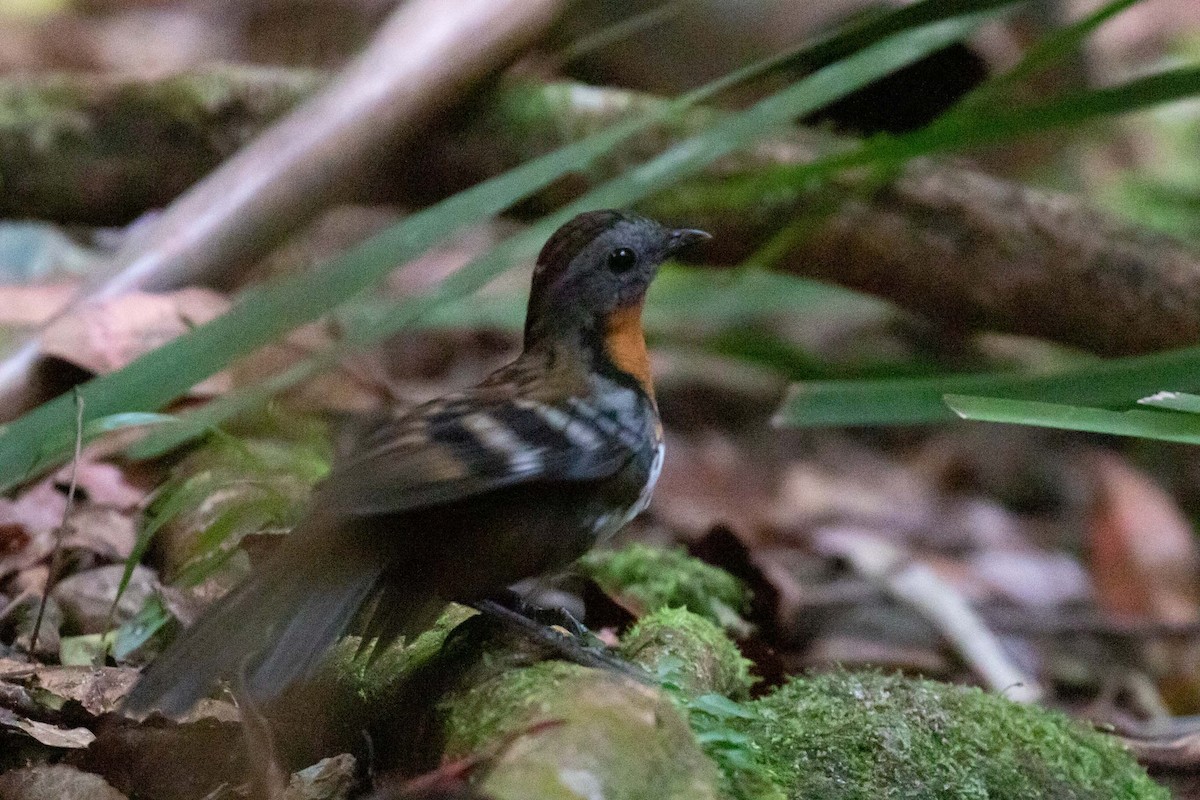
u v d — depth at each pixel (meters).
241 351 8.40
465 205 9.01
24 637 7.57
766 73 10.09
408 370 16.28
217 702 6.33
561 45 13.49
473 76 11.42
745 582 9.59
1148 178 18.52
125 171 12.15
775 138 11.77
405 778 6.02
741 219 11.82
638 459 6.49
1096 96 9.02
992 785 6.60
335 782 6.07
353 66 11.36
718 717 6.01
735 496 14.93
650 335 16.69
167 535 8.52
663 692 5.47
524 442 6.03
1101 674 11.90
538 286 6.98
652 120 9.55
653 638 6.80
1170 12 23.22
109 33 21.95
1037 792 6.62
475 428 5.96
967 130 9.27
